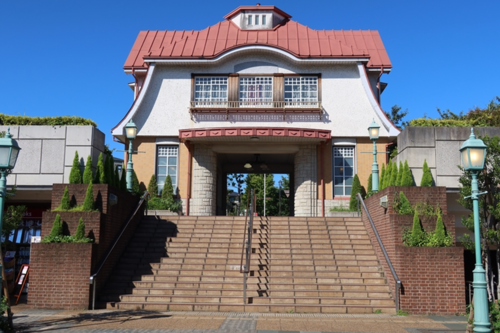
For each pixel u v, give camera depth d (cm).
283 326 1012
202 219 1692
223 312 1192
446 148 1582
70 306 1226
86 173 1405
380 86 2352
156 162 2117
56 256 1252
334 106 2125
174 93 2156
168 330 964
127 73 2234
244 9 2400
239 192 4691
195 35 2370
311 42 2273
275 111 2112
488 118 1761
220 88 2164
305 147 2102
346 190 2081
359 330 984
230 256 1462
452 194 1636
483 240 1257
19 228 1930
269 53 2161
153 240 1557
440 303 1208
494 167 1255
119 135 2081
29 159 1614
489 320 914
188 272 1384
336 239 1555
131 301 1257
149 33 2431
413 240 1256
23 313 1168
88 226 1306
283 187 5316
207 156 2108
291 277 1339
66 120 1656
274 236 1573
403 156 1628
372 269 1384
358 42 2373
